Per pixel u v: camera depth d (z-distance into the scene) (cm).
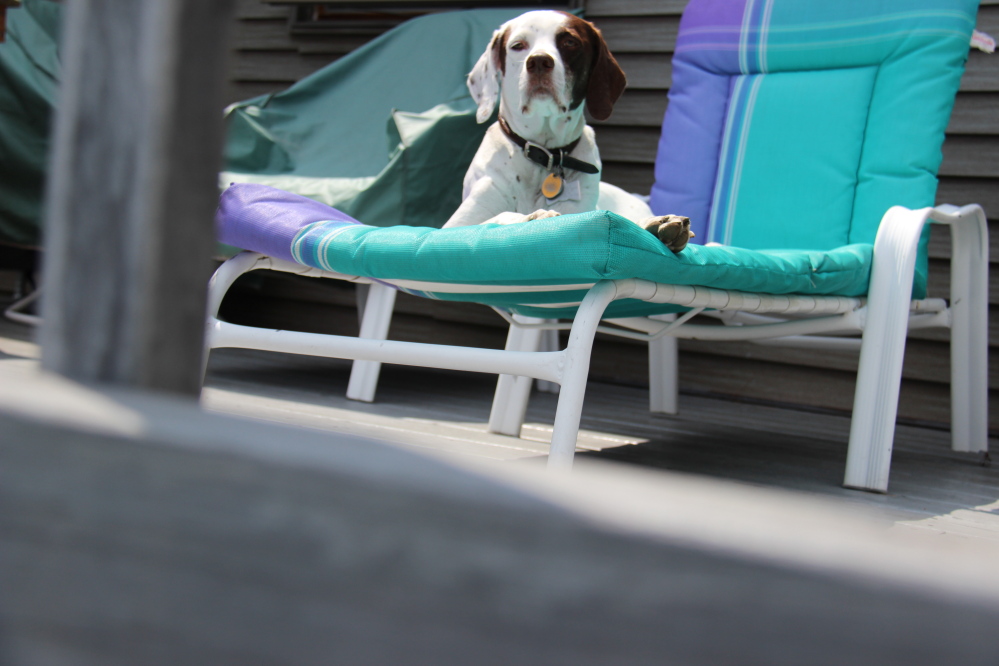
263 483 34
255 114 333
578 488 33
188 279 43
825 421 310
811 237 249
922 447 271
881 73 248
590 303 142
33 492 36
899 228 203
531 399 322
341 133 328
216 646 34
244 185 186
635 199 276
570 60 240
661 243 145
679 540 30
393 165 273
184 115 42
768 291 174
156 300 42
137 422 36
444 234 155
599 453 218
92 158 42
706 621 29
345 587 33
